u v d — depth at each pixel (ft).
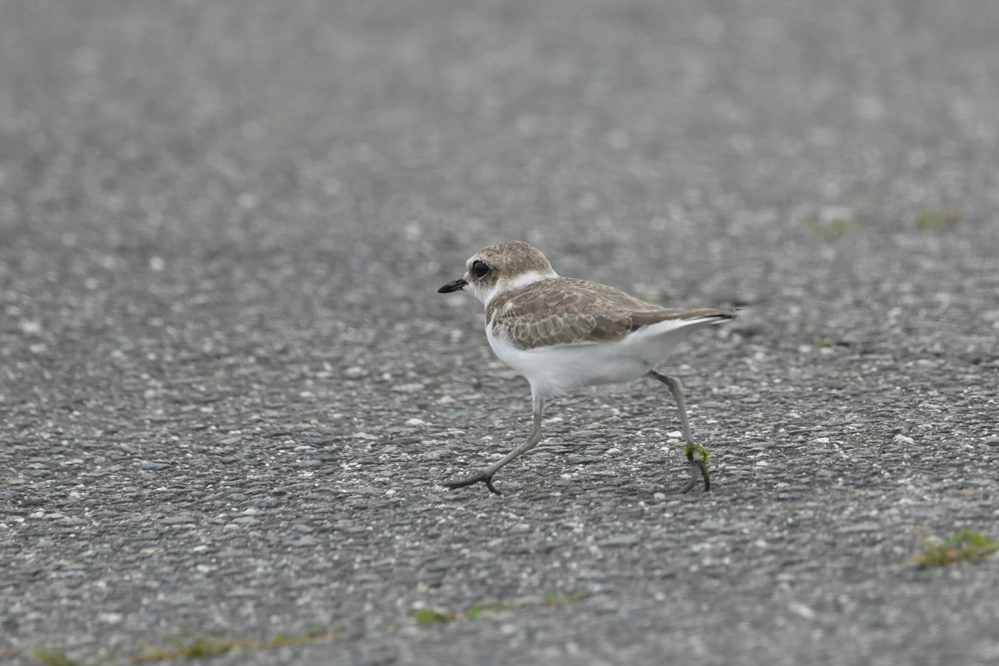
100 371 39.47
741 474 28.89
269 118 76.69
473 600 23.39
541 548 25.52
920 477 27.71
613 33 95.45
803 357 38.40
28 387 37.99
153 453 32.73
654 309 26.61
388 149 70.18
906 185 59.31
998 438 30.01
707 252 51.49
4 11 106.83
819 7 100.07
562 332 27.07
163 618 23.45
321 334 43.06
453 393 37.06
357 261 51.85
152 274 50.37
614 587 23.43
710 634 21.09
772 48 88.99
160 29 100.17
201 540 27.04
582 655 20.70
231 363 40.24
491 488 28.89
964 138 66.33
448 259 51.96
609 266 50.11
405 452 32.24
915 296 43.78
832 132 69.51
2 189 63.10
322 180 64.69
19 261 51.83
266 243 54.60
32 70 88.12
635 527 26.18
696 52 88.99
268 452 32.58
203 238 55.42
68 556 26.48
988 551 23.25
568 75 84.58
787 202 58.23
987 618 20.77
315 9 106.42
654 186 62.03
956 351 37.63
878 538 24.49
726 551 24.58
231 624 23.06
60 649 22.36
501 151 69.26
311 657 21.39
